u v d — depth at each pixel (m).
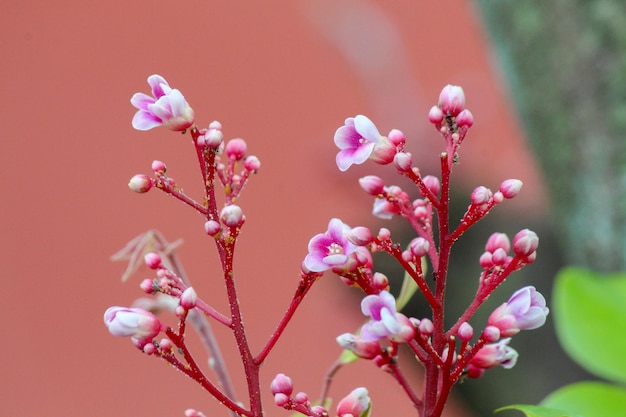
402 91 0.92
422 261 0.40
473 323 0.63
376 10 1.00
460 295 0.64
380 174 0.73
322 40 1.22
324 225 1.35
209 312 0.39
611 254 0.52
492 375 0.64
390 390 1.18
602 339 0.45
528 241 0.38
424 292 0.38
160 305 0.43
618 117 0.51
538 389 0.63
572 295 0.45
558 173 0.53
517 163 0.81
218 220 0.39
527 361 0.64
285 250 1.36
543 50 0.52
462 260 0.67
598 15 0.51
